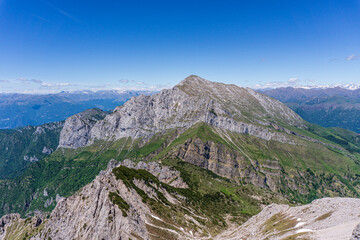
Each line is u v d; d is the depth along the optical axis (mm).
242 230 164500
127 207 155375
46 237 170250
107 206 152375
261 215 165375
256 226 150750
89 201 168375
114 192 169625
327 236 91875
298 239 98438
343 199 115125
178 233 158625
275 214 148250
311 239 94688
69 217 169625
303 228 108875
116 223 143625
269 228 130625
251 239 131875
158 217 169125
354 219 94312
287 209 147750
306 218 117625
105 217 145875
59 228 170750
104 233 140000
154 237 141750
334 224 99062
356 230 78188
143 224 151125
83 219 158250
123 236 134500
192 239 156000
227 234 174500
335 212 108062
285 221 127875
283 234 112375
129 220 143625
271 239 114250
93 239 141375
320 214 114375
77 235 151000
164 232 151875
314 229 103188
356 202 107438
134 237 134250
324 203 121500
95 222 149750
